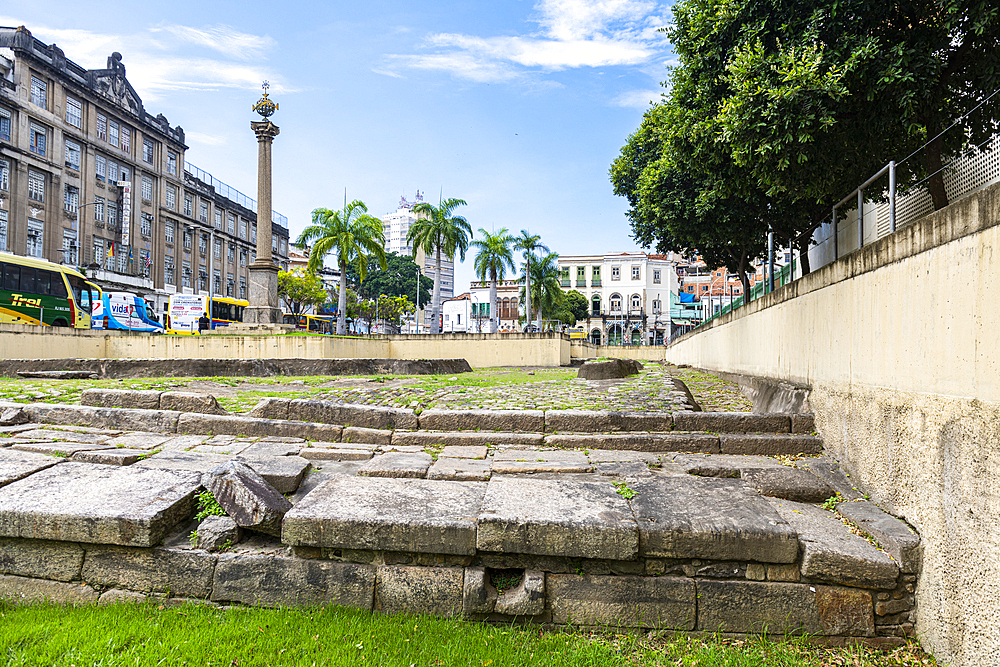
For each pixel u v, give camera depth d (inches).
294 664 122.7
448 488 171.3
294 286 2084.2
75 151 1483.8
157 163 1777.8
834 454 228.8
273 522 151.1
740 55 259.0
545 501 157.2
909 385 167.0
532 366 1021.8
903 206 276.2
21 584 150.6
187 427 255.9
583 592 145.6
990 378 128.0
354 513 148.5
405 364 698.2
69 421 257.1
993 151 206.2
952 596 137.2
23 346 645.3
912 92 229.8
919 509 157.1
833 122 234.2
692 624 144.2
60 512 146.4
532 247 1594.5
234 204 2215.8
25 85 1338.6
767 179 287.0
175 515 154.2
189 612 143.1
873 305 193.9
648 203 577.6
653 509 154.8
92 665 118.8
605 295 2578.7
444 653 128.2
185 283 1907.0
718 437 247.3
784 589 144.2
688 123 333.1
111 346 778.2
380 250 1230.9
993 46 244.7
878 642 144.8
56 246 1416.1
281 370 608.4
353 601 147.7
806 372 274.1
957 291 142.3
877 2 235.3
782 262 514.0
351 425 270.7
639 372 609.6
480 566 148.2
